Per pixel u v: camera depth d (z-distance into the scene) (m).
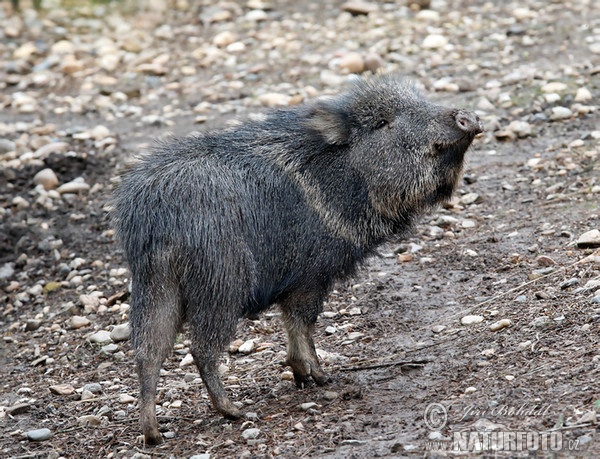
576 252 14.73
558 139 19.59
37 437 12.14
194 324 11.34
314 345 13.34
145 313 11.23
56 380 14.16
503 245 15.70
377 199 12.31
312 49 26.84
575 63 23.23
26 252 18.45
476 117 12.23
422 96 12.98
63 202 20.03
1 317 16.59
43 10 32.19
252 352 14.06
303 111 12.69
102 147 22.19
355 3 29.55
